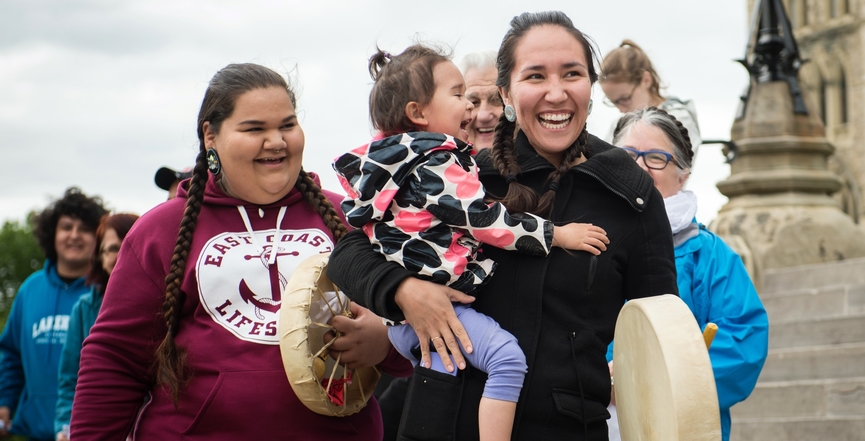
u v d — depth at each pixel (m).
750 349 3.52
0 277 53.34
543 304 2.62
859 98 47.19
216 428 2.94
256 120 3.00
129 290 3.08
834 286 7.25
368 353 3.07
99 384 3.04
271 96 3.03
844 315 6.64
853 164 47.25
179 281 3.01
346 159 2.81
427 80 2.91
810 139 8.72
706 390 2.20
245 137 2.99
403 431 2.66
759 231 8.20
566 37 2.72
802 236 8.14
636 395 2.48
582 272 2.62
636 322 2.45
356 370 3.14
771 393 6.28
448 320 2.61
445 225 2.68
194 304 3.03
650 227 2.73
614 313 2.70
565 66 2.70
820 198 8.50
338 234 3.18
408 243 2.65
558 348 2.59
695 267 3.68
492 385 2.56
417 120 2.92
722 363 3.49
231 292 3.02
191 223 3.09
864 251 8.27
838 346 6.32
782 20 9.12
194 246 3.07
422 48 3.01
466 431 2.62
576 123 2.73
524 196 2.69
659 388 2.30
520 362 2.56
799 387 6.12
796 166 8.65
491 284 2.69
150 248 3.10
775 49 9.02
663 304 2.38
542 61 2.70
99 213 5.96
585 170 2.71
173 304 2.98
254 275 3.04
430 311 2.61
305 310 2.87
